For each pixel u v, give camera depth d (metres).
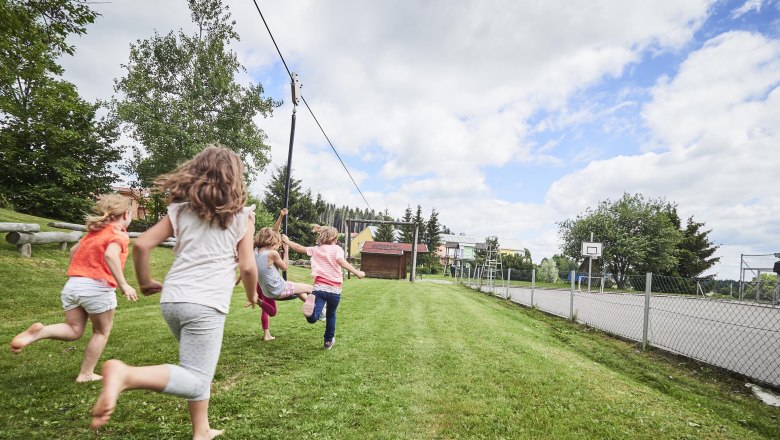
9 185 19.94
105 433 2.24
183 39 25.77
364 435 2.46
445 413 2.92
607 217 46.78
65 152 21.61
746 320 11.00
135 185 26.67
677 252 46.09
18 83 20.42
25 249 8.96
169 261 13.73
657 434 2.85
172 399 2.76
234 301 8.38
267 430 2.40
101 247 2.95
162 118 24.86
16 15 9.85
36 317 5.87
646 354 6.09
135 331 4.87
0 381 2.95
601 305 13.80
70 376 3.12
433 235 66.31
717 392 4.45
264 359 3.97
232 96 26.25
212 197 1.77
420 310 8.81
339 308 8.30
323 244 4.69
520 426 2.77
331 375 3.59
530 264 52.88
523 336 6.66
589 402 3.38
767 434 3.30
